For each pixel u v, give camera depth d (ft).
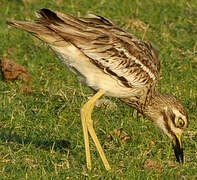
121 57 42.11
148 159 43.27
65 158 42.78
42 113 48.39
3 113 47.50
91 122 42.50
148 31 61.31
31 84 53.16
